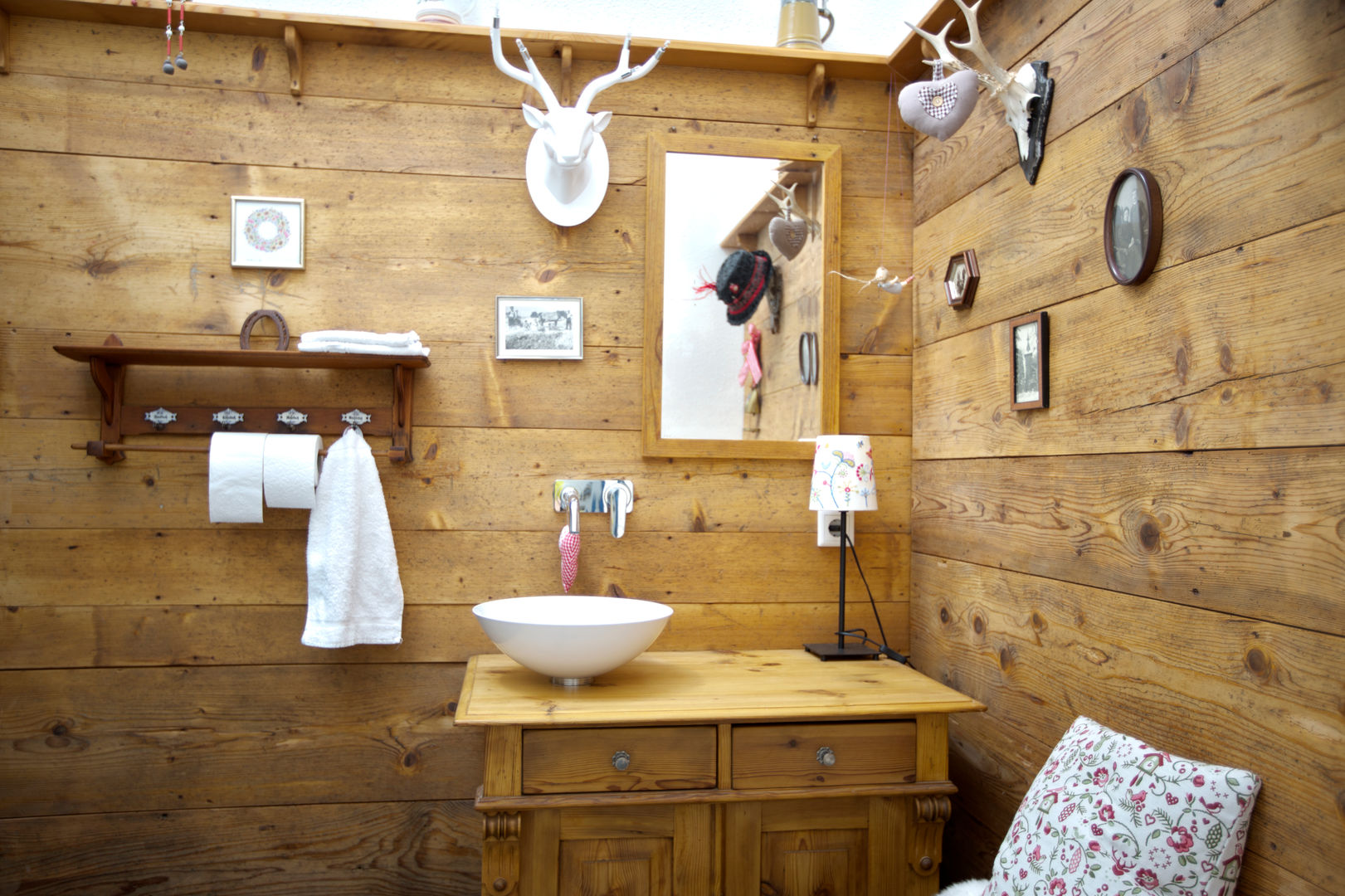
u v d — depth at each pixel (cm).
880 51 236
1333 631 107
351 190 207
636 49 211
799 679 186
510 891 159
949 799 187
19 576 195
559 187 201
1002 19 186
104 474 198
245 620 201
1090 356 155
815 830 167
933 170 216
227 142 204
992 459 187
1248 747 120
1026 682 173
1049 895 124
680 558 215
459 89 211
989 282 189
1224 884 116
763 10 230
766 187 220
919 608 219
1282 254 115
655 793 162
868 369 224
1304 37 113
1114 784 127
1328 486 108
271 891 200
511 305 211
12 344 196
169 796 198
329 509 193
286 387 204
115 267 200
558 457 212
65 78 199
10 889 192
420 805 205
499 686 176
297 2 214
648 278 213
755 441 217
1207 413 128
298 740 202
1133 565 144
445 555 207
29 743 194
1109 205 146
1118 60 148
